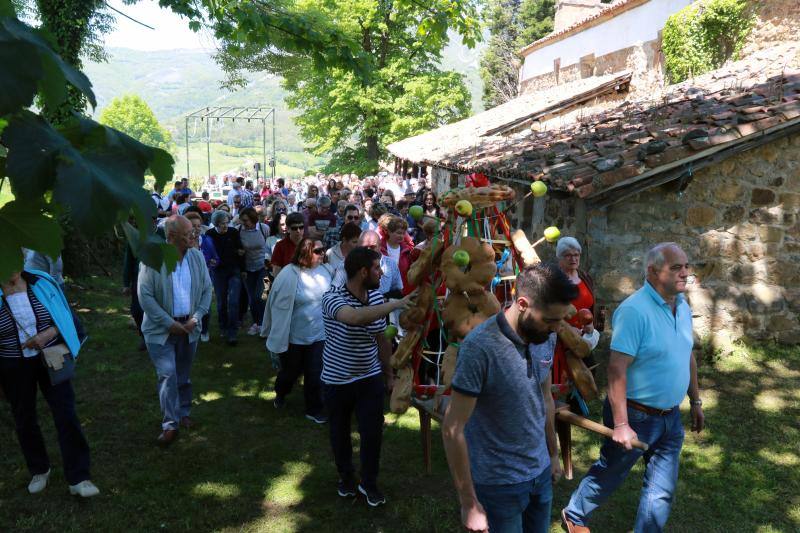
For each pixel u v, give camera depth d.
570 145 7.60
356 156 35.75
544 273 2.42
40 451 4.36
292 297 5.64
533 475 2.62
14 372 4.08
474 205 3.33
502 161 8.11
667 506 3.43
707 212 6.86
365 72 7.73
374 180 27.92
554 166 6.73
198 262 5.36
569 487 4.53
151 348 5.09
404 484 4.60
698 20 12.11
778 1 10.45
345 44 7.64
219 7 7.02
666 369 3.28
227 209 14.62
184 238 5.17
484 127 16.42
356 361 4.08
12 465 4.79
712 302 7.00
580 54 19.53
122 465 4.84
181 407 5.54
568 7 25.20
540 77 23.48
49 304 4.07
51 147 0.95
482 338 2.47
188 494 4.44
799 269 7.01
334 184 18.19
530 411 2.56
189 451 5.10
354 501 4.35
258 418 5.82
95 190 0.95
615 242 6.76
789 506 4.27
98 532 3.96
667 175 6.59
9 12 1.04
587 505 3.64
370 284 4.07
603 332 6.84
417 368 3.67
